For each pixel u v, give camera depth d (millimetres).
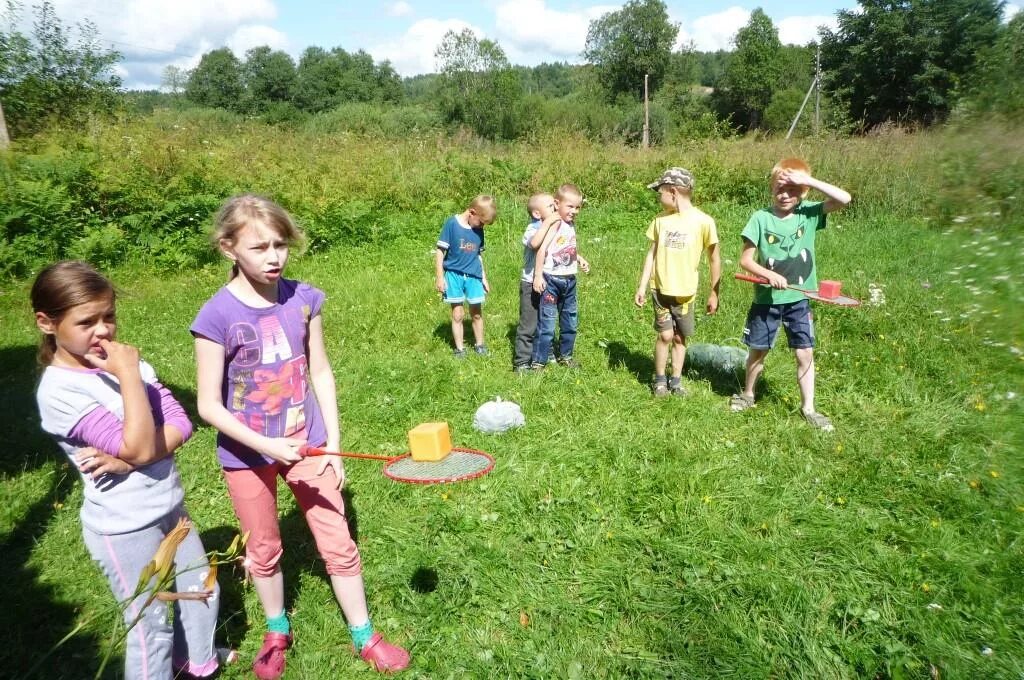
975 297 5078
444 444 2508
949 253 6848
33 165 10555
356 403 5320
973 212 4859
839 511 3723
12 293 8641
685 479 3992
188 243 10312
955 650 2725
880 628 2896
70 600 3328
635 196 13500
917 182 10953
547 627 3025
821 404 5078
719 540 3477
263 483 2652
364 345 6680
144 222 10281
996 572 3184
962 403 4867
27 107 19531
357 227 11000
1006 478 3900
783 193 4660
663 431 4668
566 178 14180
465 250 6215
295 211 11117
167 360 6375
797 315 4785
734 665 2752
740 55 71000
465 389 5551
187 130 15320
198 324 2428
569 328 5980
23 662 2955
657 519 3734
